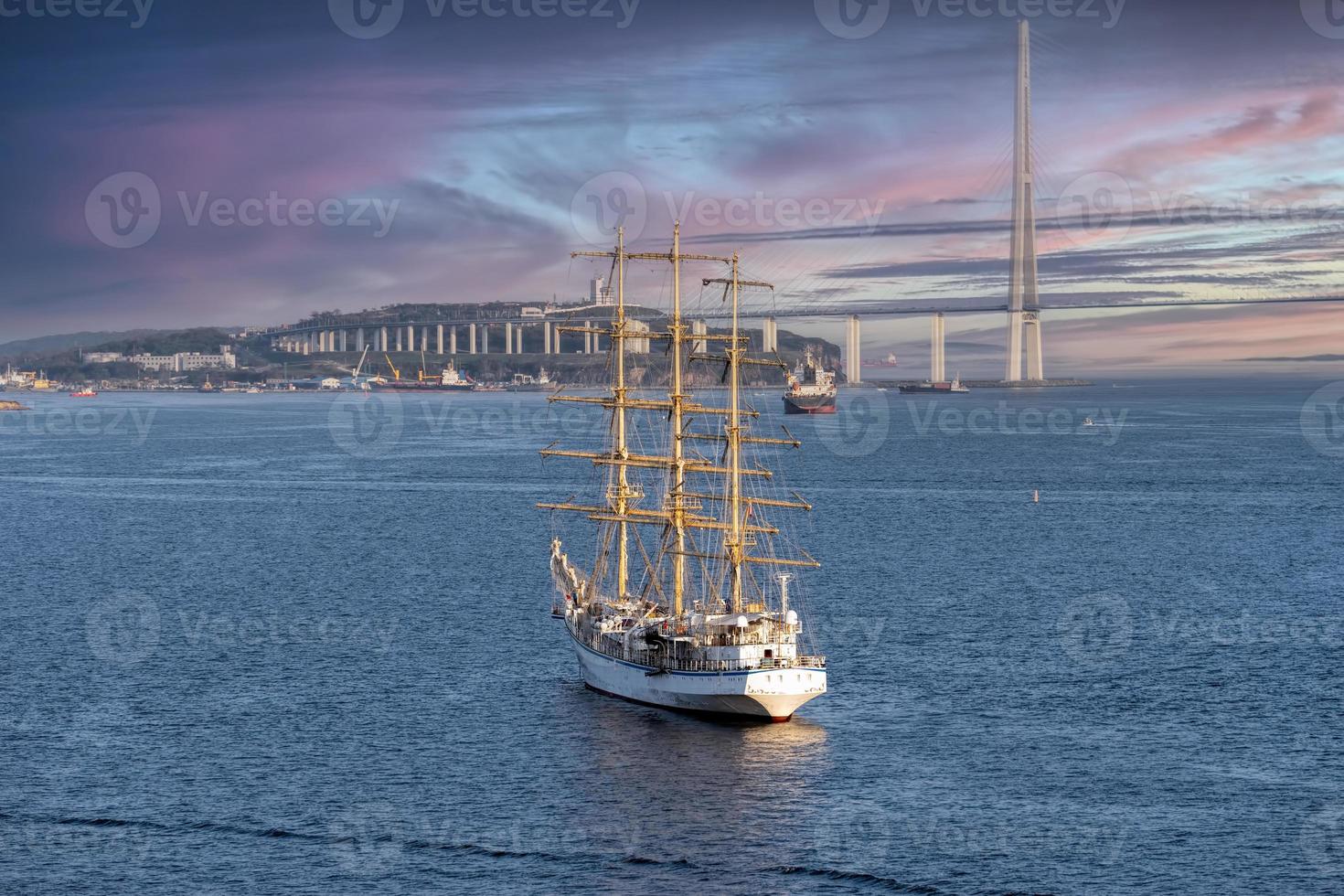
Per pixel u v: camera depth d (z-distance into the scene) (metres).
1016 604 163.12
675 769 103.12
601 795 98.00
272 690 123.75
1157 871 85.94
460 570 190.25
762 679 112.81
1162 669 130.38
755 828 92.50
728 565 142.88
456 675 129.50
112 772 102.38
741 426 145.38
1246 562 198.38
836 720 114.56
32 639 144.38
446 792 98.88
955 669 130.38
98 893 83.81
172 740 109.69
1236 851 88.44
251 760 105.12
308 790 99.06
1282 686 124.50
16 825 93.00
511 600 166.25
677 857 88.38
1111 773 101.69
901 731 111.81
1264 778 100.50
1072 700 120.00
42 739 109.69
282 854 88.94
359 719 115.31
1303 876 85.06
